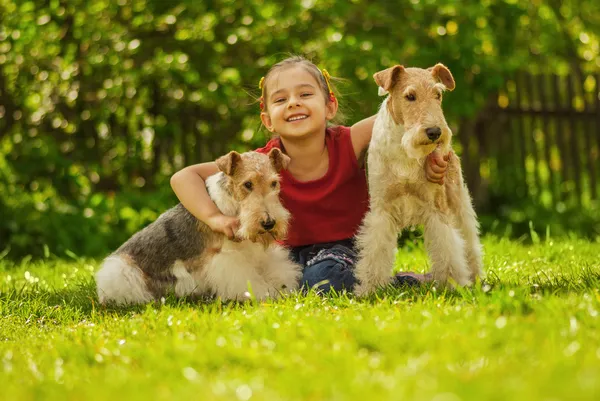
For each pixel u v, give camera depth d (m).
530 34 10.04
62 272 5.55
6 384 2.34
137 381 2.25
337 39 7.53
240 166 3.82
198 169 4.27
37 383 2.34
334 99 4.40
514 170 9.01
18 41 7.96
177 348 2.59
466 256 4.00
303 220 4.23
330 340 2.60
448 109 7.60
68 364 2.62
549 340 2.35
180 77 7.89
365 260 3.81
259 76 7.93
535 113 8.95
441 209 3.77
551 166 8.98
